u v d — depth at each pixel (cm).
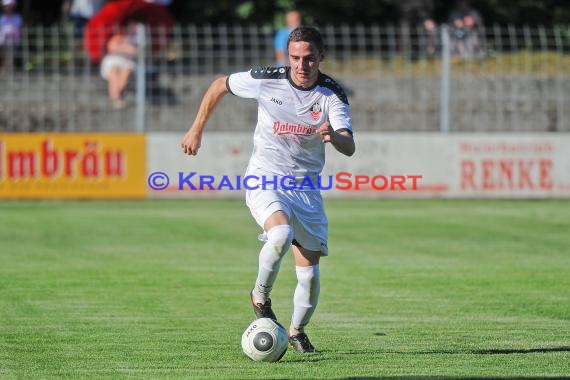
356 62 6197
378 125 5897
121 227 4316
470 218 4653
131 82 5794
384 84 6028
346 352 2089
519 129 5941
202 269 3275
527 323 2420
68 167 5172
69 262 3406
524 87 5959
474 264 3394
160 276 3133
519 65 6144
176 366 1947
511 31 5912
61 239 3969
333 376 1856
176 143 5241
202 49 6400
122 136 5206
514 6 8312
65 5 6969
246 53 6181
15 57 6038
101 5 6494
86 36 5788
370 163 5350
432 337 2252
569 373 1880
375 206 5072
